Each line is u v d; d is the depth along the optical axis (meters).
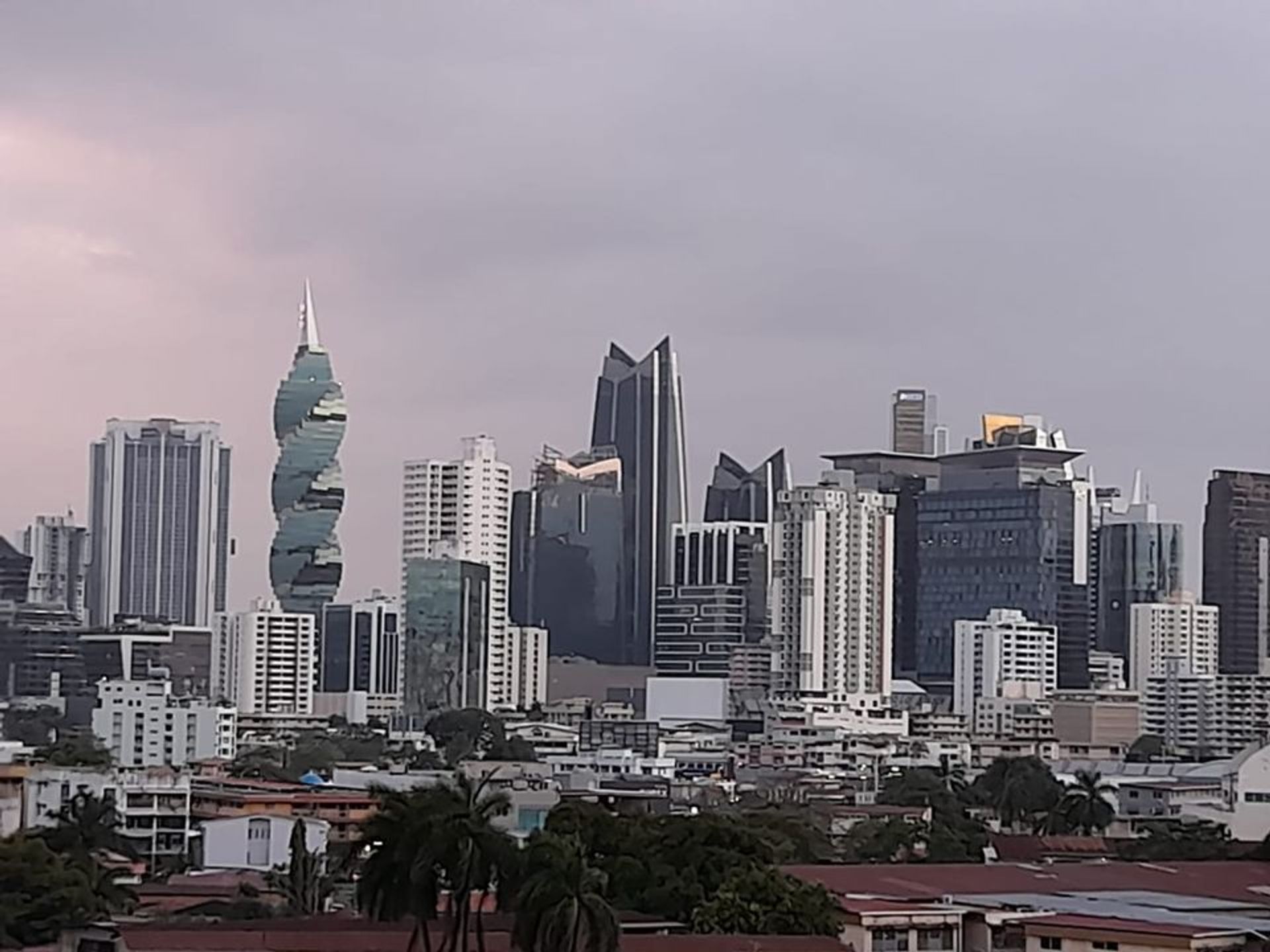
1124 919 162.12
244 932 139.88
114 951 149.25
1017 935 159.75
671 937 140.88
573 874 123.75
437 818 125.12
